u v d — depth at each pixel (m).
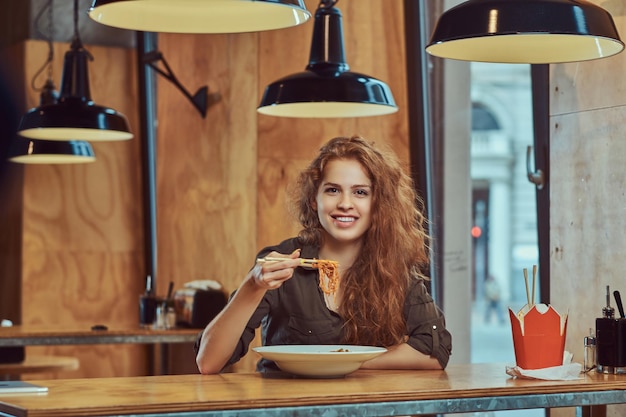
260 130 5.74
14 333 5.61
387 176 3.26
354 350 2.98
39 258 7.71
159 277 7.23
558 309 4.05
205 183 6.41
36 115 5.22
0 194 7.80
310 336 3.23
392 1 5.57
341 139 3.33
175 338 5.76
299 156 5.71
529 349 3.01
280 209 5.73
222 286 6.13
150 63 6.55
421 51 5.21
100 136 5.50
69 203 7.82
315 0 5.64
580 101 3.92
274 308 3.27
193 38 6.64
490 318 14.30
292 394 2.52
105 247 7.90
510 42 3.04
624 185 3.69
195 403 2.37
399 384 2.77
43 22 7.45
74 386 2.69
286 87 4.13
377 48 5.54
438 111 5.32
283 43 5.73
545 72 4.28
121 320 7.93
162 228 7.19
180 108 6.84
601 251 3.81
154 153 7.74
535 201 4.43
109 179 7.93
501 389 2.73
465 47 3.03
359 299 3.26
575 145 3.95
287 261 2.94
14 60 7.72
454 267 5.33
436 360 3.22
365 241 3.30
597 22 2.77
